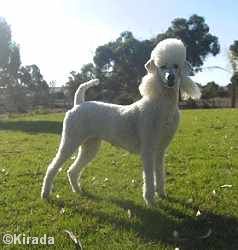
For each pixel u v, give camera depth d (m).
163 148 1.55
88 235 1.26
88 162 1.70
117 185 1.79
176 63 1.45
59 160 1.61
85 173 2.00
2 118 6.99
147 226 1.32
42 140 3.35
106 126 1.54
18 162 2.36
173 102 1.46
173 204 1.51
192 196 1.60
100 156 2.40
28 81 10.30
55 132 3.91
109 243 1.21
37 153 2.69
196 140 2.86
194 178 1.84
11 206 1.53
